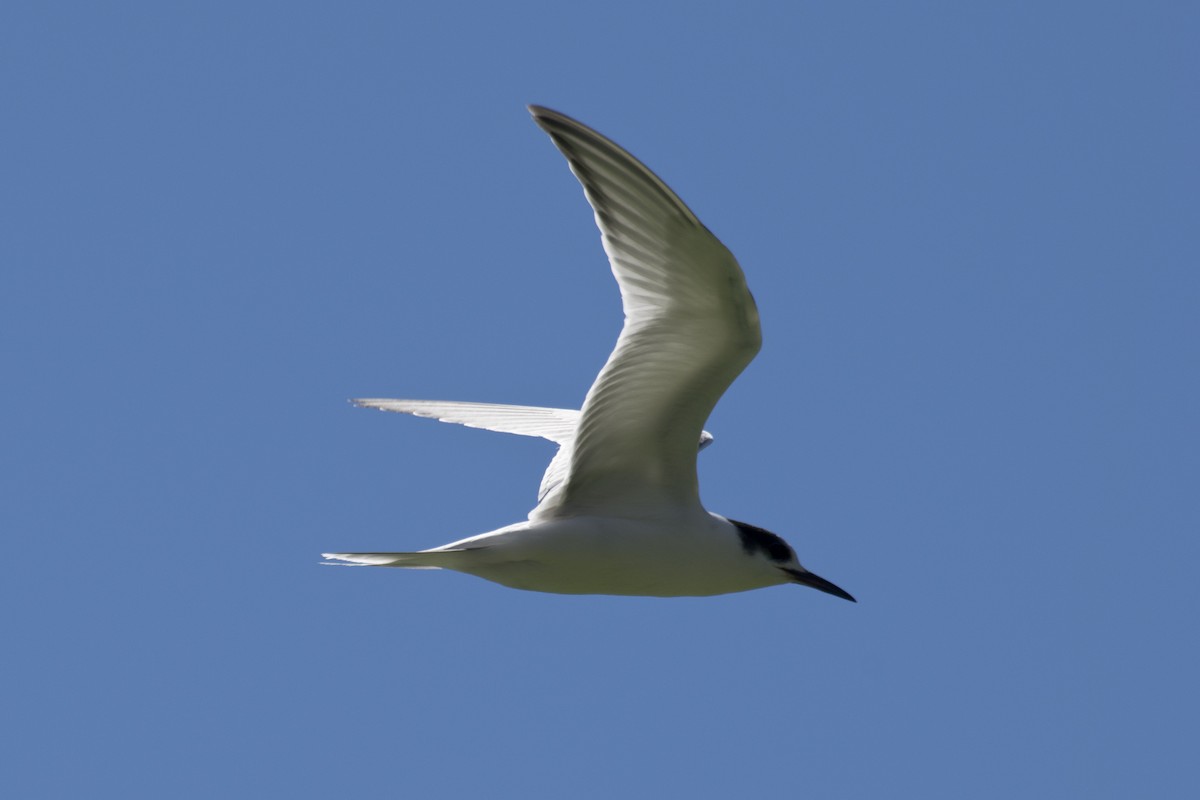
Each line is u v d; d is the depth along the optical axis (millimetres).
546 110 11336
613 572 13281
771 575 13797
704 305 12039
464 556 12844
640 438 13078
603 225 11750
